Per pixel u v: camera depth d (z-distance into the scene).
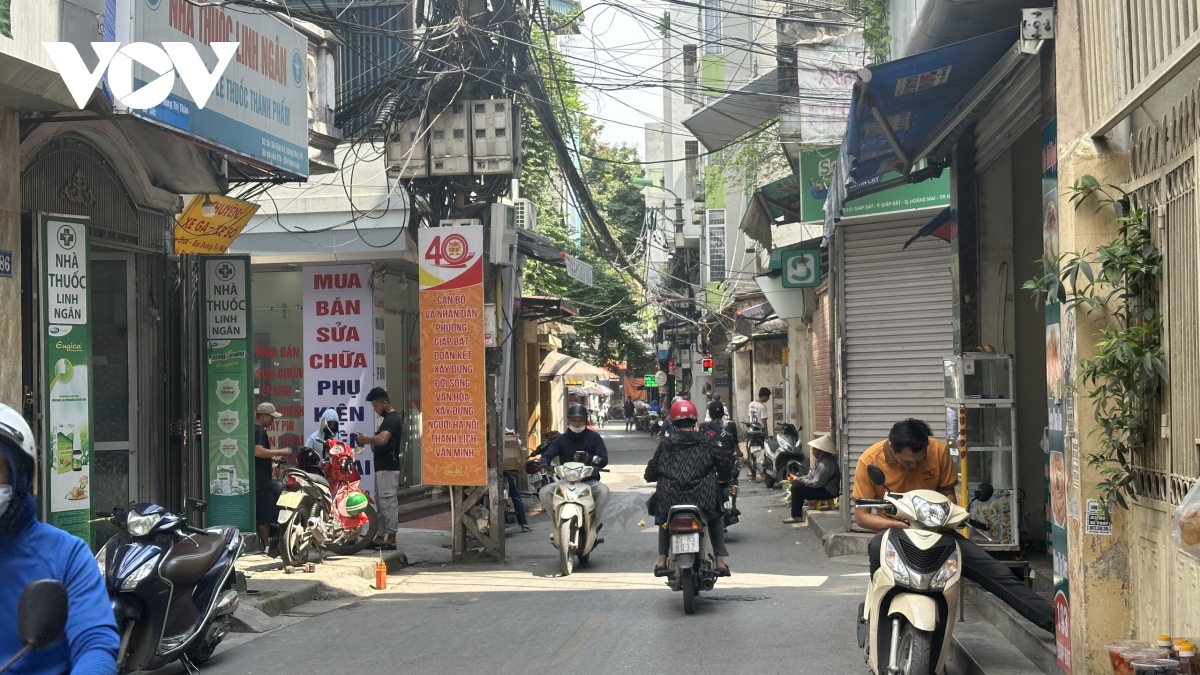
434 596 10.46
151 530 7.11
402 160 12.70
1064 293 5.87
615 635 8.25
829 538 12.58
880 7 10.20
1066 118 5.98
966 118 9.29
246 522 11.28
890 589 6.04
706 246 38.50
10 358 8.15
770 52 14.10
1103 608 5.70
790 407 27.23
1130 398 5.46
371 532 12.40
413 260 16.66
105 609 2.96
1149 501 5.42
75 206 10.05
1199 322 4.76
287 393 17.25
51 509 8.50
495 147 12.50
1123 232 5.54
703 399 43.50
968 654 6.71
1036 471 10.61
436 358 12.43
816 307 21.48
